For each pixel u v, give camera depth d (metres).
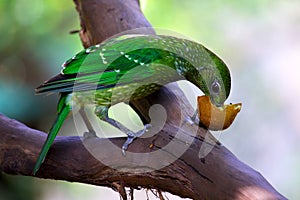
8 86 9.71
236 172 4.05
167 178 4.23
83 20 6.45
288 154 10.16
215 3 9.87
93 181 4.46
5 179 9.43
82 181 4.50
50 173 4.56
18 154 4.64
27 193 9.60
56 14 9.80
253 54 10.60
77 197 9.98
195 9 9.80
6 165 4.68
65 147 4.53
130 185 4.39
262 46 10.91
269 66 10.64
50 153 4.53
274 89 10.49
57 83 4.75
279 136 10.26
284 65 10.63
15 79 9.80
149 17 9.59
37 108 9.77
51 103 9.81
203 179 4.11
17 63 9.84
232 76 10.54
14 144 4.64
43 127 9.81
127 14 6.10
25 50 9.82
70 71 4.81
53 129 4.64
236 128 10.30
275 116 10.36
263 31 10.45
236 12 10.04
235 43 10.43
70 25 9.83
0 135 4.68
